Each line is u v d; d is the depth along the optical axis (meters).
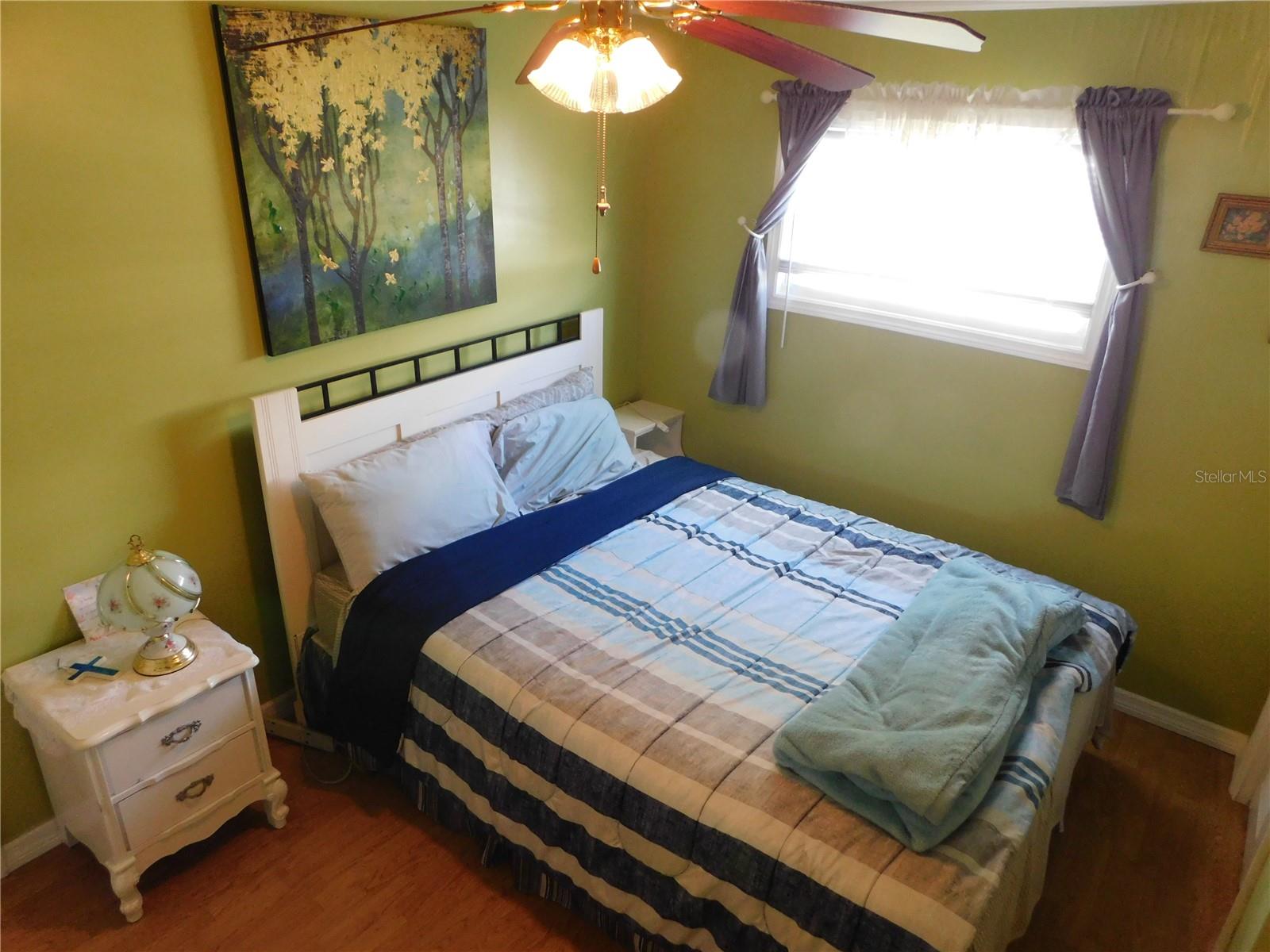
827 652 2.34
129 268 2.20
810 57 1.45
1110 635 2.49
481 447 2.96
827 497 3.72
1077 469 2.94
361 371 2.81
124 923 2.22
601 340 3.63
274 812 2.49
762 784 1.89
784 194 3.28
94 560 2.33
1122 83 2.60
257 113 2.31
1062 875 2.45
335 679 2.57
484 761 2.25
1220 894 2.40
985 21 2.78
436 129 2.78
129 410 2.30
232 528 2.64
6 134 1.92
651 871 1.96
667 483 3.29
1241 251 2.54
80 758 2.03
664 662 2.29
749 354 3.60
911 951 1.60
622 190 3.63
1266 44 2.37
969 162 2.99
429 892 2.33
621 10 1.45
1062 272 2.96
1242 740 2.96
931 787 1.72
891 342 3.31
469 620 2.44
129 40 2.06
